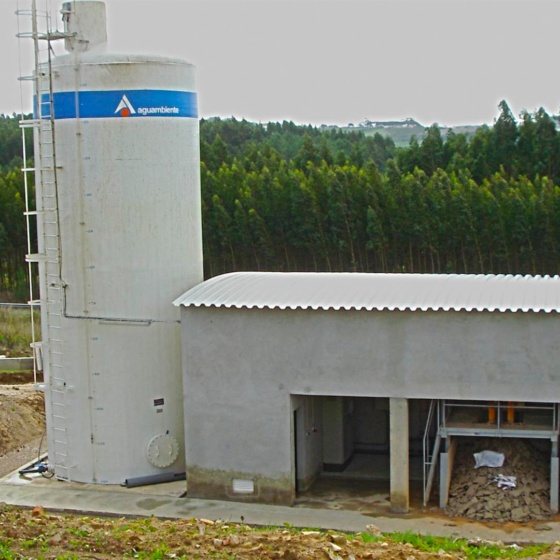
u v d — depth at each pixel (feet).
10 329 112.98
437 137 226.17
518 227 161.27
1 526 44.42
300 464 59.41
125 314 60.54
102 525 46.11
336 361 55.62
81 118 59.16
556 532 50.70
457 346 53.83
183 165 61.57
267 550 41.81
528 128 209.67
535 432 54.03
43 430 75.77
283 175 182.80
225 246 174.50
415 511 54.95
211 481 58.13
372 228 165.68
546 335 52.70
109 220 59.88
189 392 58.13
